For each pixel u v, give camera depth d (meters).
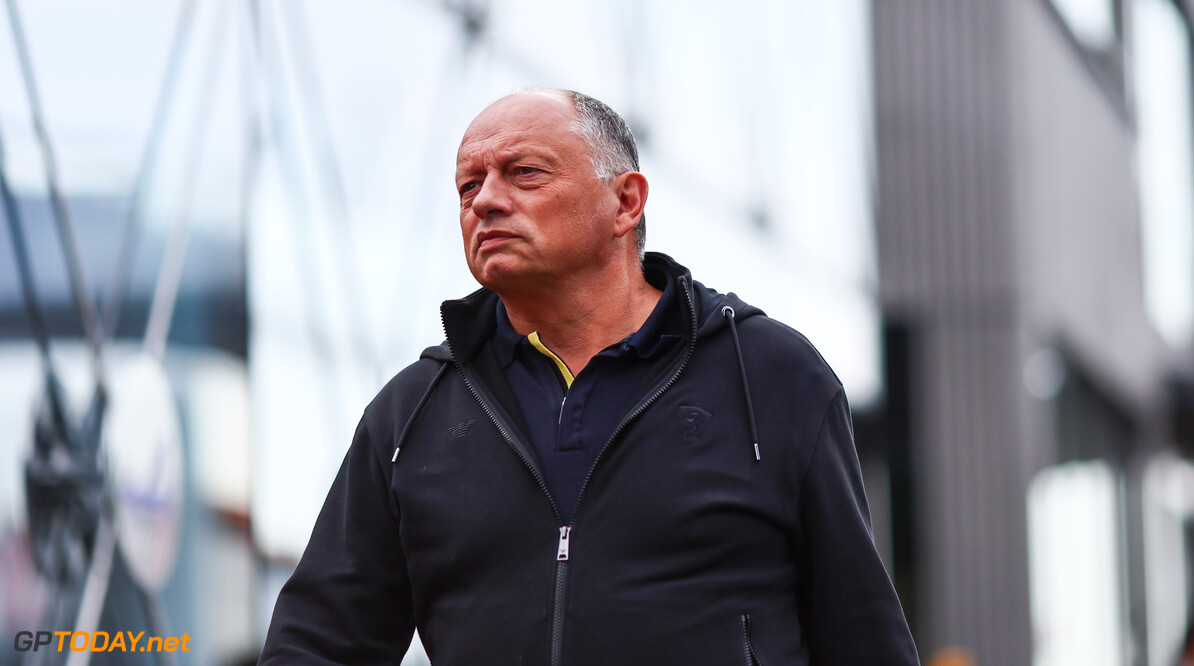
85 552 8.84
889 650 5.39
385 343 12.92
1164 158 44.44
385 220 12.84
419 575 5.51
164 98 9.89
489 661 5.23
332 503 5.90
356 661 5.69
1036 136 29.06
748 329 5.63
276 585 11.27
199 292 10.28
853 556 5.39
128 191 9.48
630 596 5.14
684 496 5.24
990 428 27.16
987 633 26.88
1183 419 46.25
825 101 24.86
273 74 11.20
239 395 10.70
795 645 5.37
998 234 27.20
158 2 9.80
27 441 8.38
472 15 14.13
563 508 5.32
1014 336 27.16
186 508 10.04
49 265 8.69
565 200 5.50
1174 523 45.53
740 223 20.44
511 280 5.52
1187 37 45.81
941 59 27.45
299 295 11.55
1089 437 36.53
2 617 8.05
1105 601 36.34
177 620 9.83
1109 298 36.84
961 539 27.06
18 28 8.47
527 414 5.55
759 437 5.38
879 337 27.48
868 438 26.97
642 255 6.01
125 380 9.36
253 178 10.92
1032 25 29.05
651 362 5.58
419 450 5.61
